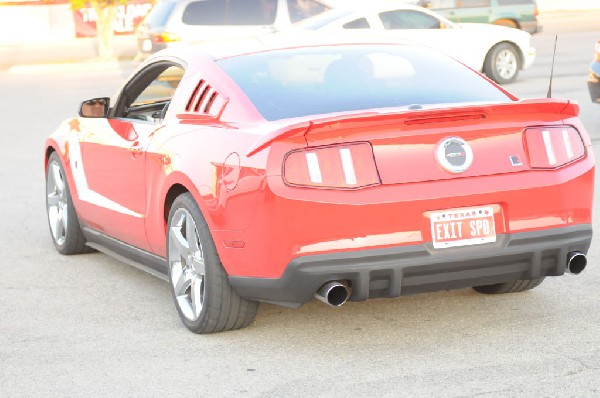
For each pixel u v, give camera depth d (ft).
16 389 24.62
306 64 29.19
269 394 23.53
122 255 35.50
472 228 25.54
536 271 26.35
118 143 33.04
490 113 25.73
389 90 28.19
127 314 31.12
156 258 31.94
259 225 25.27
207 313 27.61
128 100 34.96
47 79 123.44
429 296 31.35
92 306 32.24
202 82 29.32
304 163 24.82
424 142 25.34
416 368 24.79
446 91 28.50
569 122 26.99
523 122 26.30
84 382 24.93
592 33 151.64
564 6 215.72
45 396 24.03
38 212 49.16
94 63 139.54
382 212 24.82
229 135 26.78
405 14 93.04
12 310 32.17
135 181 31.71
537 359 25.05
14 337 29.12
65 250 39.58
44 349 27.81
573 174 26.48
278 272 25.30
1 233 44.57
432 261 25.13
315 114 26.89
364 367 25.05
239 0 97.96
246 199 25.46
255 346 27.14
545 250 26.14
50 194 40.57
